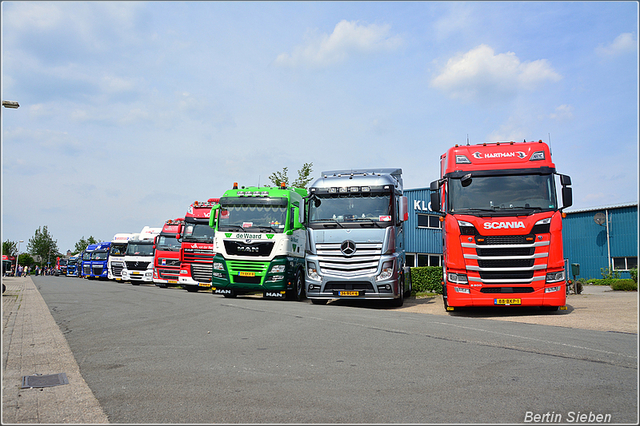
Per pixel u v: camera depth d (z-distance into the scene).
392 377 5.11
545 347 6.77
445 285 12.34
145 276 30.61
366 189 14.70
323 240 14.65
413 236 35.91
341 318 10.44
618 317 10.84
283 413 4.00
